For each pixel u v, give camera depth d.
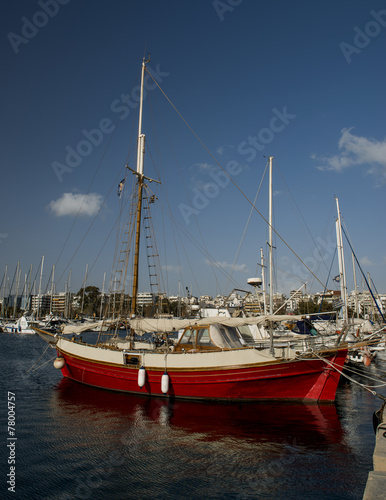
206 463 11.50
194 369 19.55
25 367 32.88
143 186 29.34
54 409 18.14
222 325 22.28
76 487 9.97
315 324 35.72
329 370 18.52
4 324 87.25
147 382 20.70
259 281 27.38
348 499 9.23
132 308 26.50
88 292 124.88
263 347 23.23
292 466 11.23
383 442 9.16
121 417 16.64
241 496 9.45
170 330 21.62
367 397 21.72
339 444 13.12
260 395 18.89
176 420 16.16
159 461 11.65
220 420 16.11
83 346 24.27
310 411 17.58
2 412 17.58
